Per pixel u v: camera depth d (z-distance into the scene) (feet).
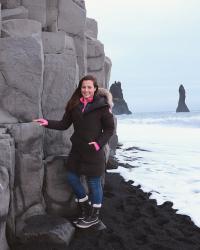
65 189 14.73
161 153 36.14
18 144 13.19
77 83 16.40
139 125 110.22
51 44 15.55
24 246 12.51
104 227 14.14
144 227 14.51
